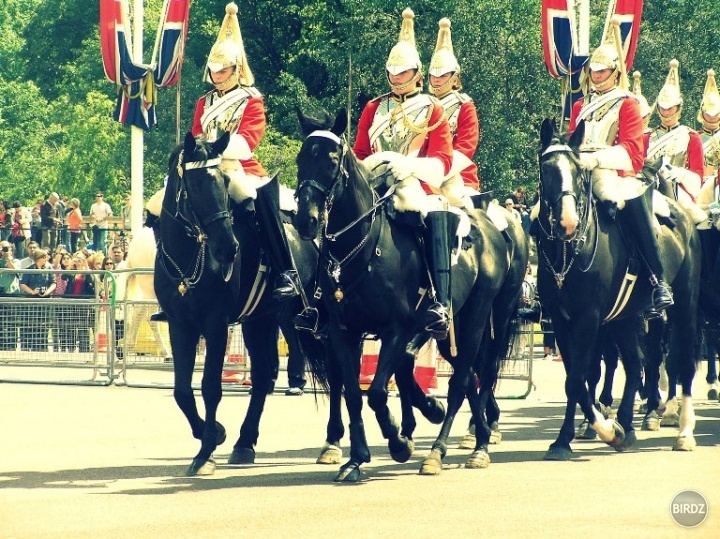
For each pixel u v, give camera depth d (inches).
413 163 566.9
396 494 502.9
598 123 652.1
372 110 612.7
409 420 601.0
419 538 418.9
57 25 3147.1
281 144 2134.6
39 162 3373.5
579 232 596.7
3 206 1550.2
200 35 2677.2
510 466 582.2
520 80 1990.7
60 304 970.1
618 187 627.8
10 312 977.5
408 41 631.2
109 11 1226.6
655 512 463.8
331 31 2343.8
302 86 2272.4
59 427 716.0
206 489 517.0
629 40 1202.0
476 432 587.8
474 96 1972.2
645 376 818.8
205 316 561.3
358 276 528.1
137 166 1314.0
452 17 1980.8
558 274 602.5
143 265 981.8
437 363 979.3
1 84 3531.0
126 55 1234.6
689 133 778.8
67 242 1515.7
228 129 625.9
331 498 493.4
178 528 435.5
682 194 737.0
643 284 644.1
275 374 623.2
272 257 597.3
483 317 598.9
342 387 595.2
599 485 524.1
